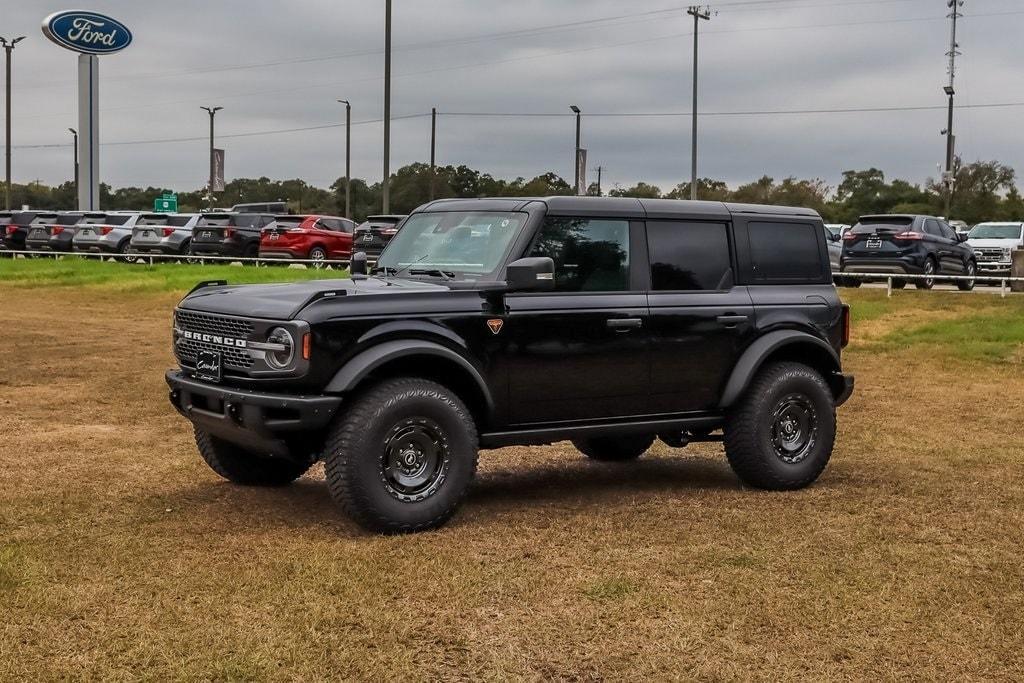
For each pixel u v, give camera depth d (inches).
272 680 152.6
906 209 2810.0
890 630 174.9
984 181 2802.7
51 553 207.9
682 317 261.0
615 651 164.9
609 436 260.4
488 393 235.8
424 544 218.4
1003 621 179.6
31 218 1425.9
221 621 173.6
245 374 226.1
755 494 271.9
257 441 227.6
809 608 183.8
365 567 201.6
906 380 491.5
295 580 193.6
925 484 283.6
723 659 162.7
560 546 219.3
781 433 275.6
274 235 1150.3
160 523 232.7
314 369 217.0
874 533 232.7
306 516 241.6
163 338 624.4
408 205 2972.4
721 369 268.5
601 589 191.3
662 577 199.5
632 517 244.8
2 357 529.7
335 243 1170.0
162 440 330.3
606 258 255.0
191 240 1226.0
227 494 261.7
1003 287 805.9
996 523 242.7
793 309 280.5
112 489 264.4
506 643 167.0
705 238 270.8
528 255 243.4
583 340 247.4
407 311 227.1
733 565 207.6
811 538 227.8
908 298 799.1
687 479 293.1
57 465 291.9
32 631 167.9
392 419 221.6
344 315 220.4
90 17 1792.6
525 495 269.0
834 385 291.0
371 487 220.5
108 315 772.0
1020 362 540.1
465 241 253.8
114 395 415.8
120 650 161.5
